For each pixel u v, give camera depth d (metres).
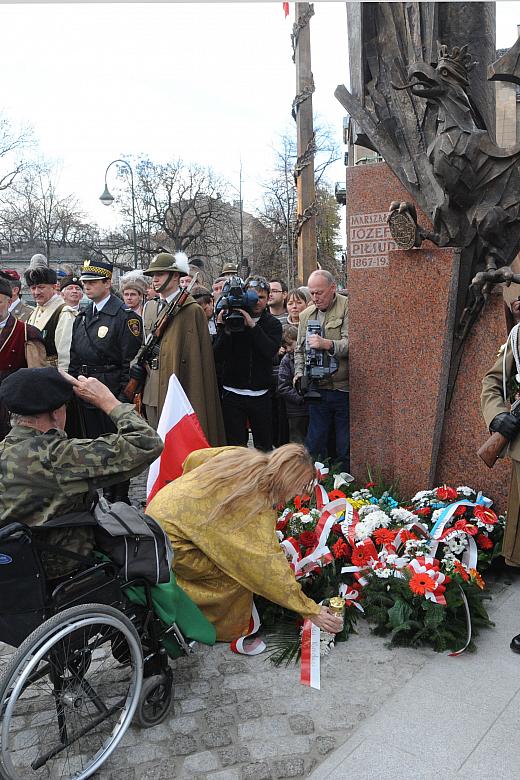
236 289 4.79
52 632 2.09
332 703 2.72
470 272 4.22
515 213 3.98
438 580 3.16
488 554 3.80
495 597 3.65
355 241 4.91
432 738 2.48
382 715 2.62
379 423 4.93
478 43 4.26
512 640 3.17
